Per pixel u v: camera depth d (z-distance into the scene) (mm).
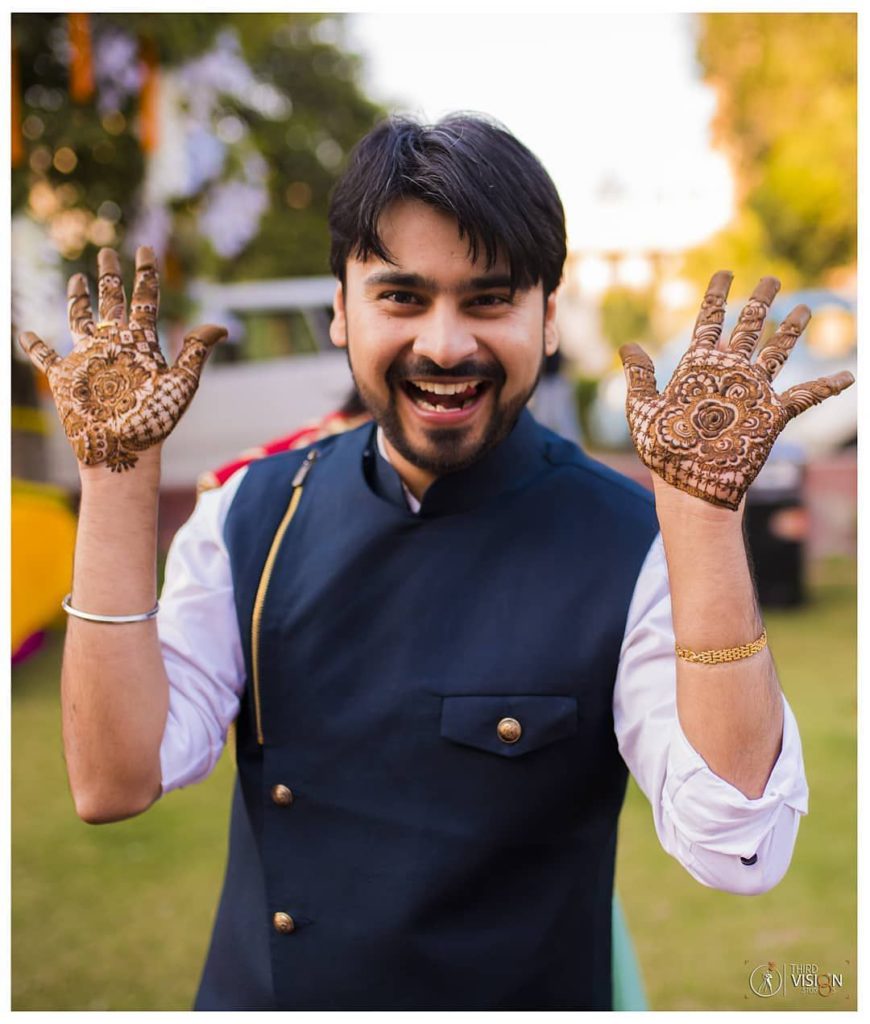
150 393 1050
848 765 3303
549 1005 1187
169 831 3117
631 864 2871
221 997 1295
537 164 1151
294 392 6121
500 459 1234
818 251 9422
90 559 1062
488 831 1155
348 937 1190
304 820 1227
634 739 1133
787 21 8648
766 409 979
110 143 4418
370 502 1252
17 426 4902
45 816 3178
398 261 1088
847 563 5734
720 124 9234
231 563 1272
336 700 1216
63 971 2393
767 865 1027
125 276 4617
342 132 8703
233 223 5410
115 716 1073
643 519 1208
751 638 981
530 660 1160
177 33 4281
